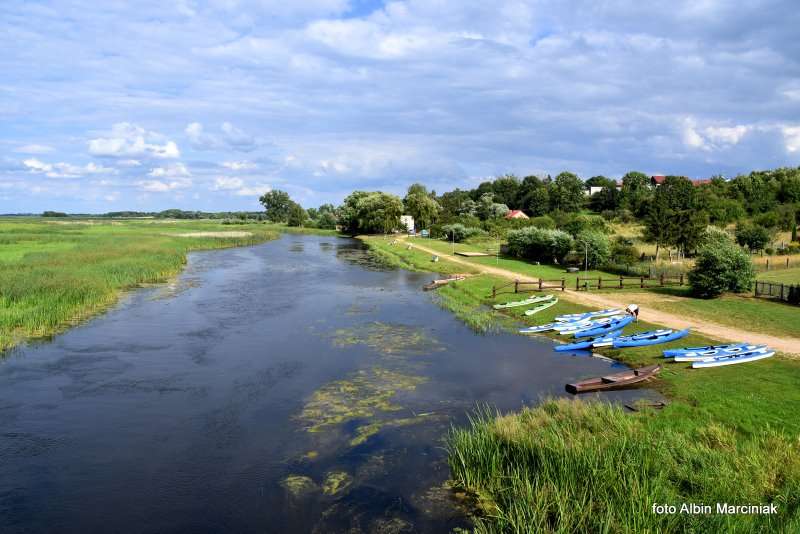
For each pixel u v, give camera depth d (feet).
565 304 126.21
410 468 53.42
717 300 123.85
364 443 59.16
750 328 99.04
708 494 42.52
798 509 39.29
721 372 74.95
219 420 66.33
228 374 83.30
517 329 109.81
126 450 58.85
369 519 45.29
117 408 70.38
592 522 40.45
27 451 58.80
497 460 50.11
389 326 113.91
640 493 41.57
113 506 48.42
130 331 109.91
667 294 134.62
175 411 69.26
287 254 278.67
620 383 73.31
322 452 57.47
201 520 46.01
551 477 46.21
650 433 53.16
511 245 228.84
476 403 69.92
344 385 77.66
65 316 118.83
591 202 451.12
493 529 42.73
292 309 132.16
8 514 47.37
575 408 61.26
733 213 278.46
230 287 166.20
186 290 159.74
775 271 161.58
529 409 65.41
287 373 83.51
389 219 400.06
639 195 399.03
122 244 249.96
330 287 166.91
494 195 525.34
